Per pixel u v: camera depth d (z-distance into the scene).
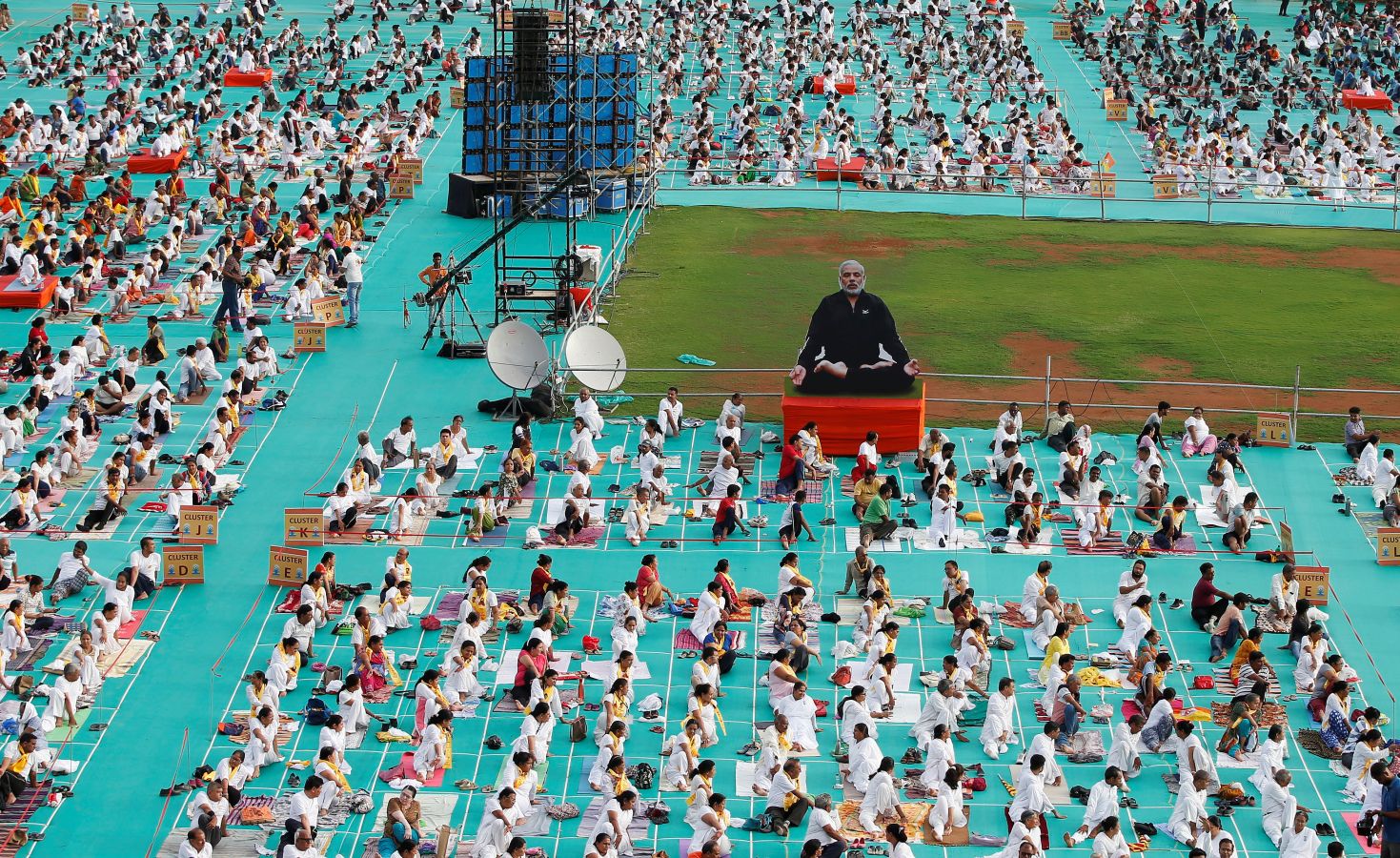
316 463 54.75
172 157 85.94
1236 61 111.88
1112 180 84.62
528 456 53.09
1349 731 41.16
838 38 117.25
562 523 50.28
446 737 40.28
